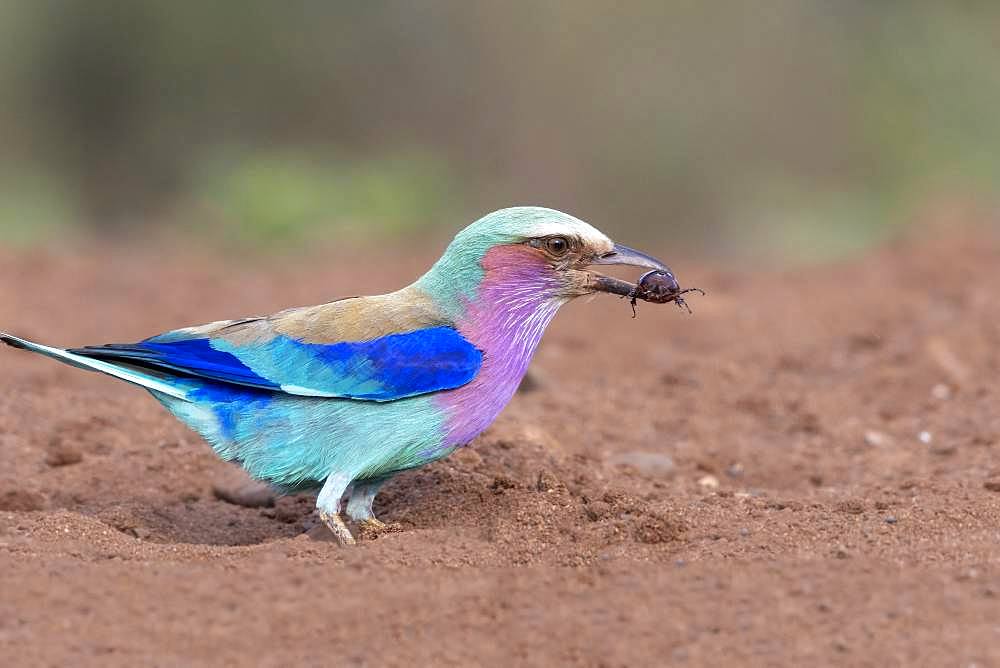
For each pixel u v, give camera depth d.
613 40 51.31
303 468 12.59
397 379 12.38
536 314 13.04
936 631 9.62
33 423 16.39
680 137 50.56
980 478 14.20
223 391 12.66
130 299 24.45
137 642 9.62
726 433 17.45
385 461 12.52
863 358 20.34
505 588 10.44
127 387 18.86
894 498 13.30
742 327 22.47
